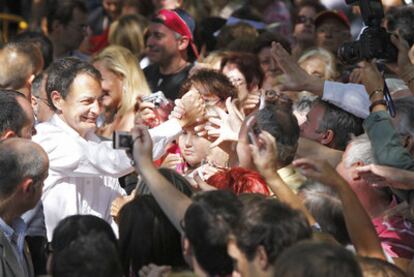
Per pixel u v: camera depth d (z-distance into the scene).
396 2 25.22
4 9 34.72
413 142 15.10
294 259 9.70
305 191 13.91
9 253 14.30
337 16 26.08
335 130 16.28
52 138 16.14
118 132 13.12
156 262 12.94
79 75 16.28
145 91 20.41
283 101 16.48
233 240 11.45
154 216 12.95
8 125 15.66
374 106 14.49
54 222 16.14
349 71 17.73
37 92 17.36
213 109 16.69
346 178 14.51
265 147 13.22
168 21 23.67
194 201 11.94
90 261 11.66
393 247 14.32
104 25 32.22
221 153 16.78
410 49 16.91
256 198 12.10
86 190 16.52
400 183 13.38
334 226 13.65
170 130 16.45
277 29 28.25
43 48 22.75
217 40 25.39
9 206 14.30
